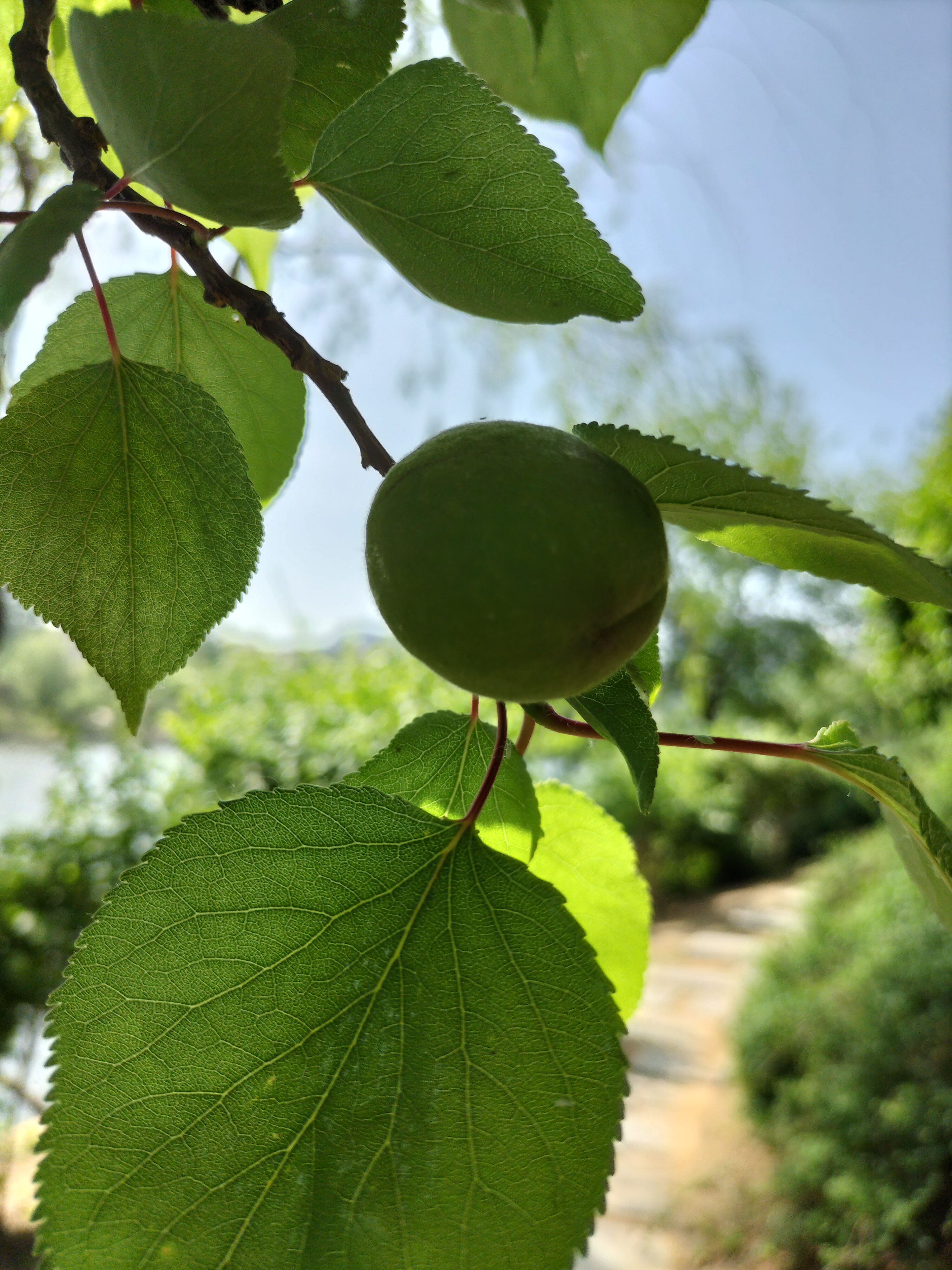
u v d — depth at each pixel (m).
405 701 1.01
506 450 0.11
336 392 0.13
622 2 0.21
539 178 0.13
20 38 0.14
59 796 0.76
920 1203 0.58
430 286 0.14
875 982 0.74
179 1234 0.10
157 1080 0.11
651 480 0.12
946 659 1.11
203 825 0.12
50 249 0.10
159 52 0.10
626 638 0.11
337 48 0.14
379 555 0.11
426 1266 0.11
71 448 0.13
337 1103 0.11
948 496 1.07
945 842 0.13
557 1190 0.11
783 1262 0.63
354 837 0.12
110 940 0.11
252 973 0.11
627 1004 0.15
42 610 0.14
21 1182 0.63
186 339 0.17
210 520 0.14
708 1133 0.80
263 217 0.11
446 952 0.12
